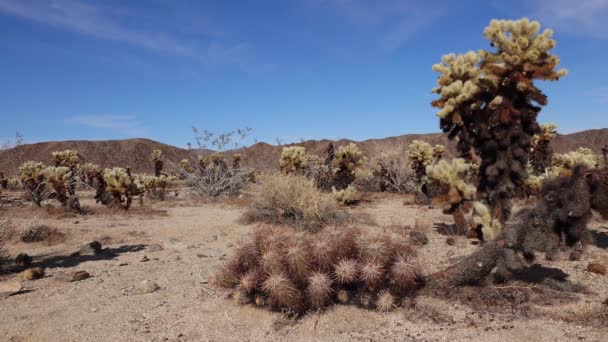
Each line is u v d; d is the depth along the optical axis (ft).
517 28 23.95
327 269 14.62
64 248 26.50
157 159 122.11
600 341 12.16
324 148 166.71
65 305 16.11
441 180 27.48
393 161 63.87
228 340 13.16
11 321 14.53
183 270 21.08
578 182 14.06
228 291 16.46
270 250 14.73
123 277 19.90
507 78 23.90
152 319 14.73
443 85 28.73
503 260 15.20
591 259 20.39
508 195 24.49
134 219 39.70
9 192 78.33
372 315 14.34
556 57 23.31
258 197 38.45
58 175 44.83
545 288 16.19
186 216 42.37
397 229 29.73
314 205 32.63
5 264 21.89
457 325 13.60
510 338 12.67
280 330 13.65
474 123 26.58
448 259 21.01
